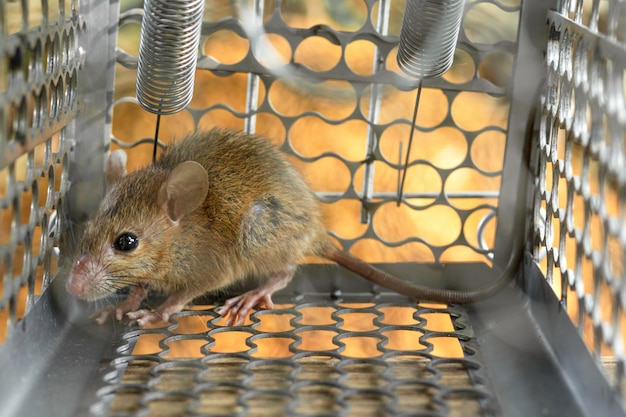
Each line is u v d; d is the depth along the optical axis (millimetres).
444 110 358
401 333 320
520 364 229
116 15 263
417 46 237
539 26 266
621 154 200
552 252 248
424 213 360
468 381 221
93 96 265
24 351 216
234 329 244
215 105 282
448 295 262
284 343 323
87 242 266
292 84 319
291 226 275
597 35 217
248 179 279
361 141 356
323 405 209
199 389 214
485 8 311
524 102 269
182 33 224
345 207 355
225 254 277
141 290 277
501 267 274
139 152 348
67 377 219
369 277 270
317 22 349
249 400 210
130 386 216
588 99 223
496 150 361
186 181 269
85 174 269
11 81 204
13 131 207
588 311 217
